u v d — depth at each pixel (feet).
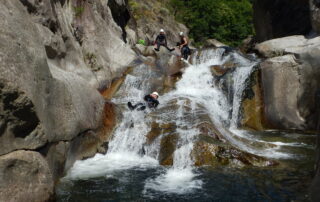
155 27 86.53
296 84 32.73
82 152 22.76
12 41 15.29
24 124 15.14
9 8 16.74
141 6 92.58
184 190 17.87
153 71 38.24
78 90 23.54
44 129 16.58
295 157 22.67
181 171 20.76
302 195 16.88
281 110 32.53
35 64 17.08
